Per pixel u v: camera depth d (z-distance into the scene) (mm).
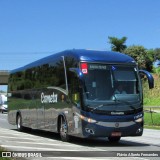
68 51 17203
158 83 61594
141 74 16906
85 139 18953
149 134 23234
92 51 16609
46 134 22000
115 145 16641
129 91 16234
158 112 38875
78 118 15938
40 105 20516
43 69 20141
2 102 57312
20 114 24156
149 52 73938
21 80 24094
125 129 15867
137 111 16125
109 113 15711
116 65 16328
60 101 17766
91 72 16000
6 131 24172
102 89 15938
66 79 17109
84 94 15734
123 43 72750
